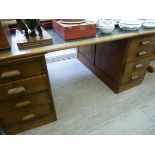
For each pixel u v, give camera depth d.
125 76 1.39
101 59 1.57
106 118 1.24
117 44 1.26
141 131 1.13
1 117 0.96
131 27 1.14
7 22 1.01
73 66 1.97
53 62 2.05
